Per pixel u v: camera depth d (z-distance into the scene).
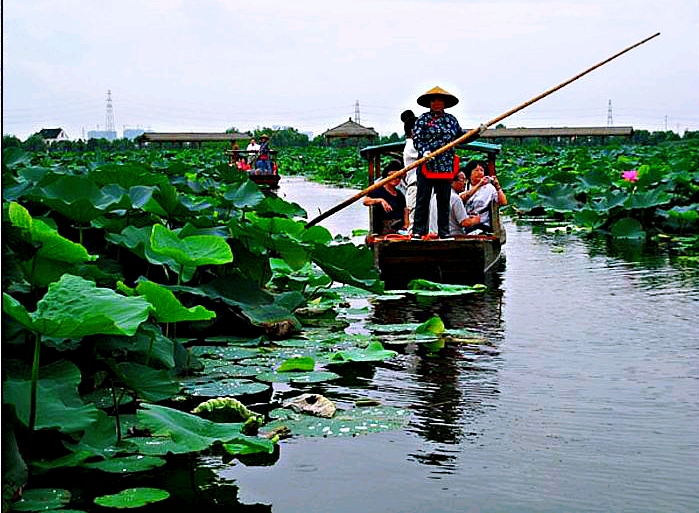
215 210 9.20
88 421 3.59
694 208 13.05
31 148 47.00
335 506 3.44
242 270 6.83
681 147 36.56
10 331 4.14
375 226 10.27
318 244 6.68
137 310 3.52
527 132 65.94
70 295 3.56
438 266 9.04
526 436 4.19
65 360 4.00
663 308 7.26
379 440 4.14
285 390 4.92
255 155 27.97
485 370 5.34
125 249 6.39
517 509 3.41
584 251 11.16
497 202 10.22
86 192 6.09
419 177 9.30
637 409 4.59
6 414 3.47
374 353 5.63
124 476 3.69
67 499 3.42
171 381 4.36
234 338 6.06
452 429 4.29
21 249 4.33
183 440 3.54
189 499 3.49
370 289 6.80
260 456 3.95
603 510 3.40
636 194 13.10
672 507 3.43
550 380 5.11
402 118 10.02
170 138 63.59
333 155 52.94
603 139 67.56
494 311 7.20
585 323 6.69
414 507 3.43
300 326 6.44
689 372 5.29
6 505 3.29
